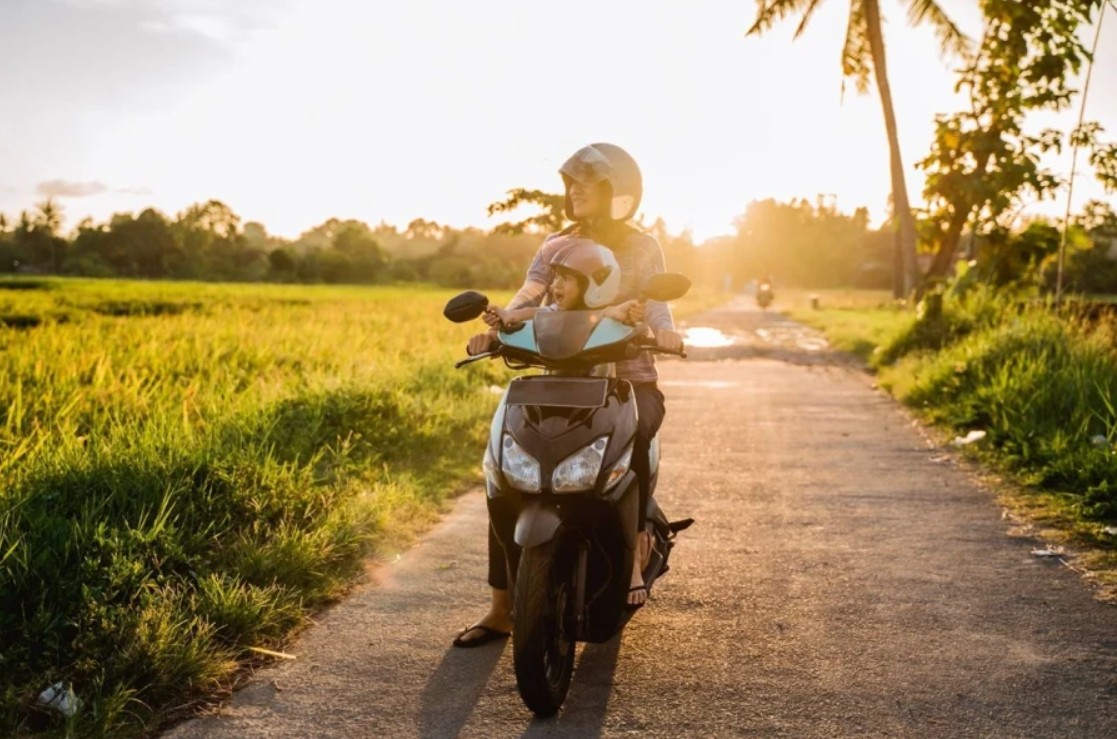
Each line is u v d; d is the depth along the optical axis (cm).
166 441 649
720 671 421
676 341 397
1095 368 990
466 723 371
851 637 460
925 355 1514
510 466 375
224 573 489
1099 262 5238
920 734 363
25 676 386
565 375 395
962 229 2784
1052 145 2480
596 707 386
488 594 518
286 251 10462
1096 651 443
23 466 609
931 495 757
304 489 630
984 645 450
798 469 859
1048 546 614
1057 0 2253
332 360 1345
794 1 2620
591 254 389
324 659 430
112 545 471
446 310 384
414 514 672
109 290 4359
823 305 5297
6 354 1157
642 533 418
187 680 397
